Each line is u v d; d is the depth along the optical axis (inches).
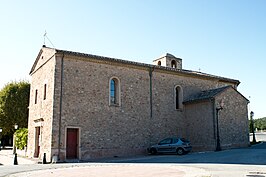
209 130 916.0
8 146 1802.4
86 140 783.1
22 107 1504.7
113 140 828.0
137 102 896.9
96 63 840.3
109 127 828.6
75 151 773.3
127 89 884.6
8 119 1472.7
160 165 578.6
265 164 548.1
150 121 912.3
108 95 845.2
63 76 778.2
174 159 694.5
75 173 486.9
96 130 804.6
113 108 845.8
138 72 920.3
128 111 872.9
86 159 768.9
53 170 539.2
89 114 800.9
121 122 852.6
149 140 897.5
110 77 858.8
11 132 1523.1
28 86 1557.6
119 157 810.8
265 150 786.2
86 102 801.6
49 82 804.0
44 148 779.4
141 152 873.5
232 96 976.9
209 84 1085.1
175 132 962.7
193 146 957.8
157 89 949.8
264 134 1798.7
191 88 1033.5
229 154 729.6
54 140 735.1
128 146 851.4
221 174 431.8
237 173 440.8
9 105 1481.3
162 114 944.9
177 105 1008.9
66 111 765.3
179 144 839.7
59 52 773.3
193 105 981.2
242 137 971.9
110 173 475.2
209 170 482.3
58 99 759.7
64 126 755.4
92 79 824.3
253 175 419.5
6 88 1514.5
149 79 938.7
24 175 482.6
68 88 780.0
